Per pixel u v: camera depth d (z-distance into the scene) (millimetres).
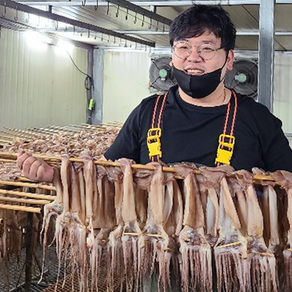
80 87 10109
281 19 6676
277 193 2152
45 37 8430
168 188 2164
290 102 9828
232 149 2164
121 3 5027
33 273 4340
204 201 2148
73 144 5254
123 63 10461
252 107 2234
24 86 8023
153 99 2375
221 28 2090
